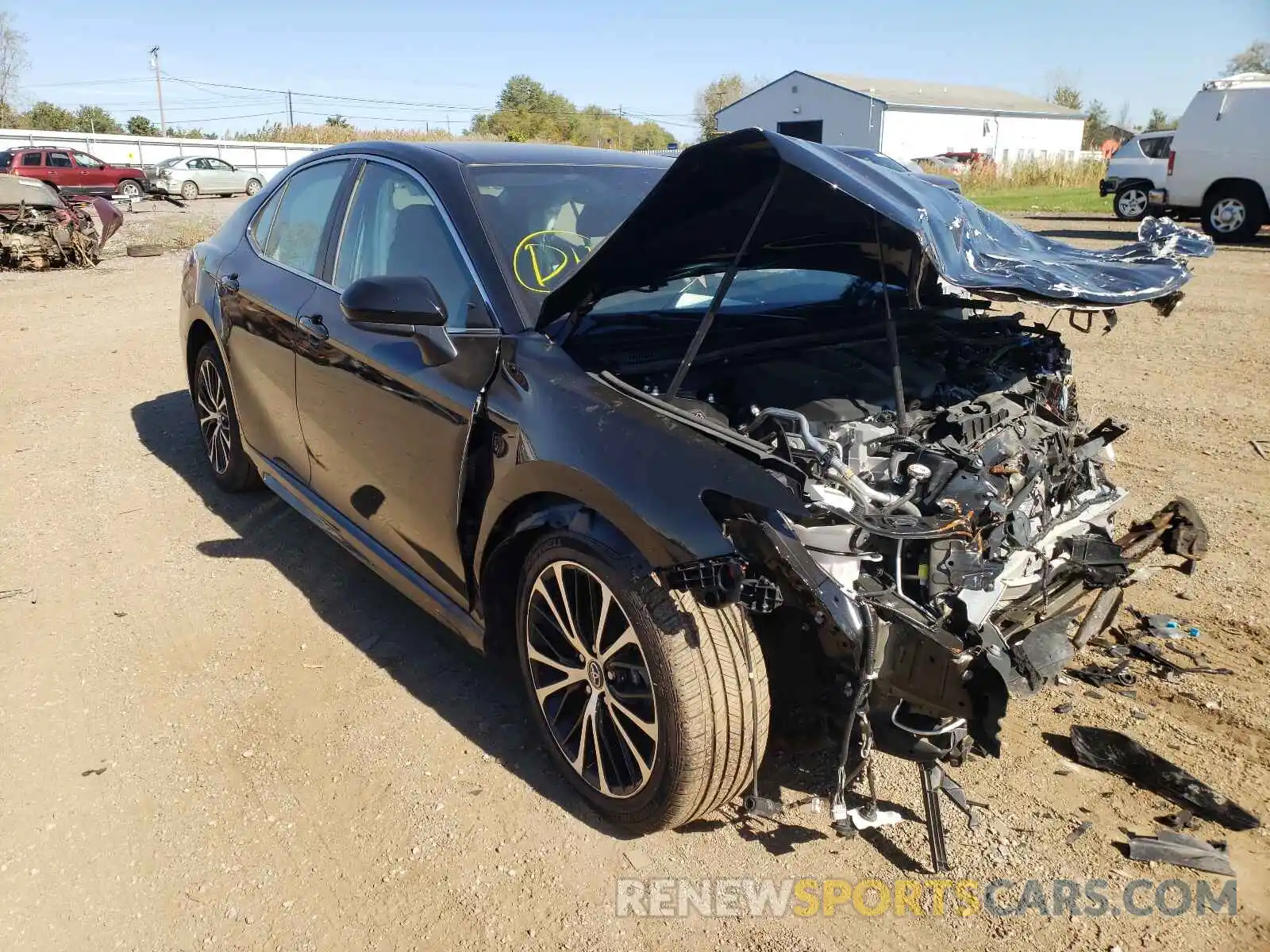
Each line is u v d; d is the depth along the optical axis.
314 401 3.76
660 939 2.40
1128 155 19.45
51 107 67.62
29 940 2.41
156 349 8.72
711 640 2.42
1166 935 2.40
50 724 3.25
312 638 3.78
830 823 2.77
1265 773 2.97
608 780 2.75
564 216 3.36
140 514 4.96
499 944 2.39
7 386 7.45
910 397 3.00
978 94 57.38
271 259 4.34
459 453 2.94
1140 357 8.12
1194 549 3.44
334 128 57.91
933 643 2.28
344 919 2.47
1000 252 2.76
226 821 2.81
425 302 2.78
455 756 3.08
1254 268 12.86
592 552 2.56
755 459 2.37
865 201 2.37
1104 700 3.35
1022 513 2.80
